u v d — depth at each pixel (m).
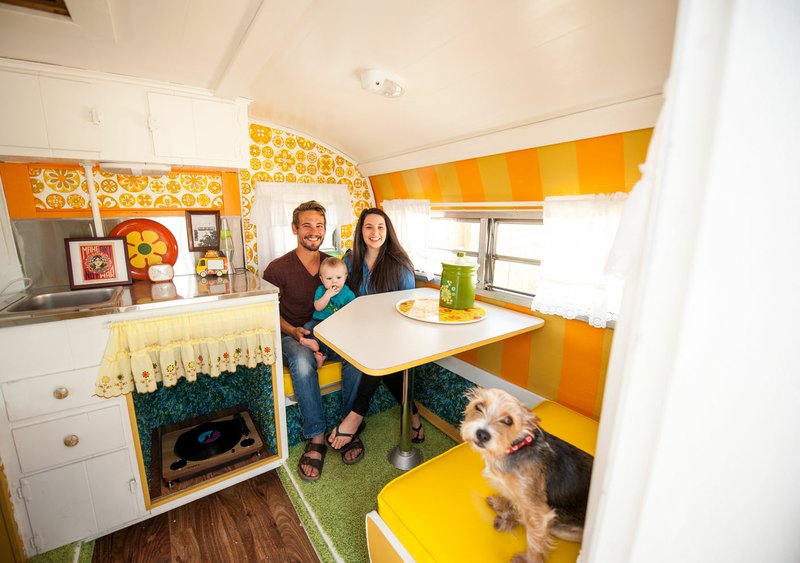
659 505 0.52
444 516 0.98
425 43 1.18
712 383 0.51
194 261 2.19
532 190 1.74
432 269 2.55
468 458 1.20
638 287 0.48
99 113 1.57
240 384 2.29
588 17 0.94
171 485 1.63
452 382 2.18
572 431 1.39
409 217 2.59
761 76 0.43
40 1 1.06
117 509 1.45
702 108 0.41
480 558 0.86
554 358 1.71
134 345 1.42
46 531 1.33
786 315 0.59
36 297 1.64
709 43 0.40
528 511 0.82
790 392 0.67
